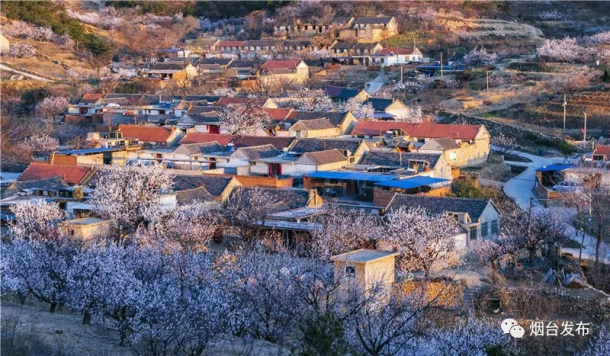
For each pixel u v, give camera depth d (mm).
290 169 75312
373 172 73062
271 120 96750
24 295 38719
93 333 32250
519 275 50906
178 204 59219
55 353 29516
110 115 105438
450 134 86188
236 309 32156
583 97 106062
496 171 82000
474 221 56406
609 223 60500
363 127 90875
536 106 106188
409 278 42875
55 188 66500
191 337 29391
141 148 87500
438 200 58438
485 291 46812
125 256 38000
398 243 49562
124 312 31484
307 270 36094
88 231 51312
